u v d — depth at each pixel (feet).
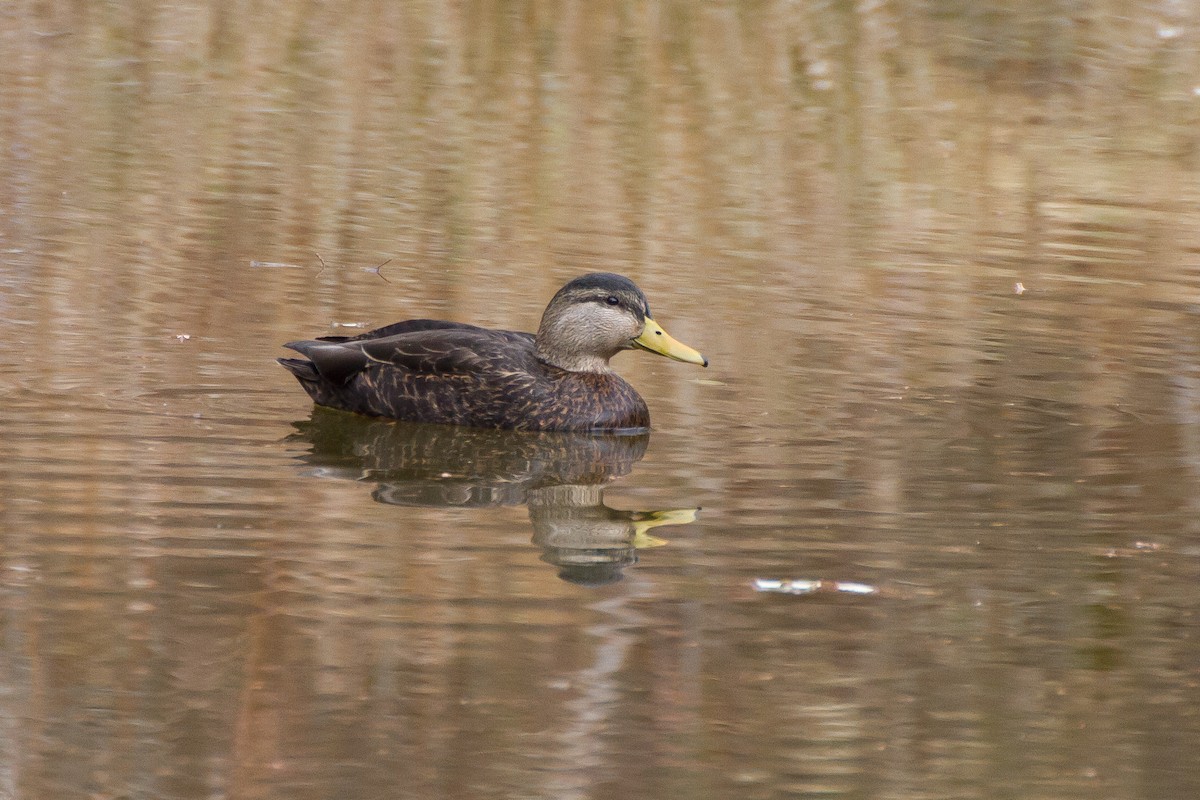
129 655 29.25
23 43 100.07
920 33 110.11
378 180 74.90
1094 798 25.86
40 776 25.67
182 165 75.92
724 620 31.53
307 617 31.01
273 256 61.57
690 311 56.59
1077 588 33.45
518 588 32.76
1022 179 81.92
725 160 82.28
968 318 57.21
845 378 49.62
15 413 42.37
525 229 67.56
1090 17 112.37
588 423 43.80
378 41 103.96
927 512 37.88
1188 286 63.05
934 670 29.89
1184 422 45.73
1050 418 45.93
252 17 108.27
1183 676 29.96
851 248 67.21
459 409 44.09
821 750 27.09
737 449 42.73
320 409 45.16
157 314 52.95
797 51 105.60
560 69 99.30
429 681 28.76
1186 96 100.12
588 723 27.68
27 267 57.57
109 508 36.11
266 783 25.67
